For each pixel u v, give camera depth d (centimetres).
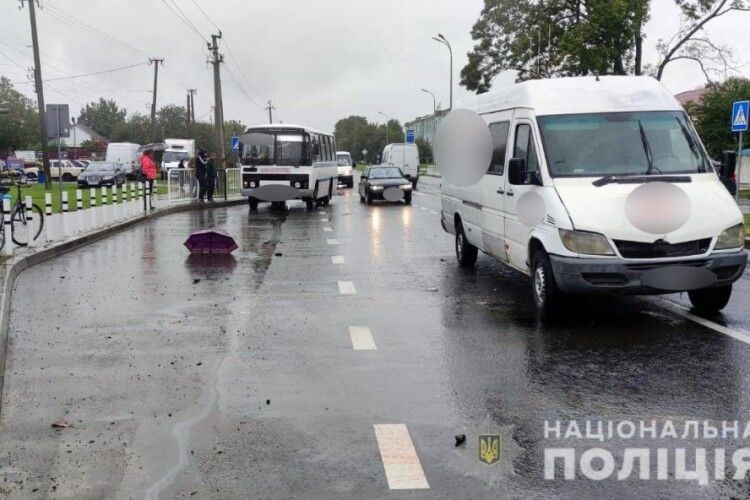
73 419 584
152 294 1107
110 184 4938
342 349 788
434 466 489
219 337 843
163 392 647
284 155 2956
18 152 8881
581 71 3784
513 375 690
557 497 445
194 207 3100
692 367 710
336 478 472
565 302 905
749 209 2803
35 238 1652
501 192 1082
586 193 889
